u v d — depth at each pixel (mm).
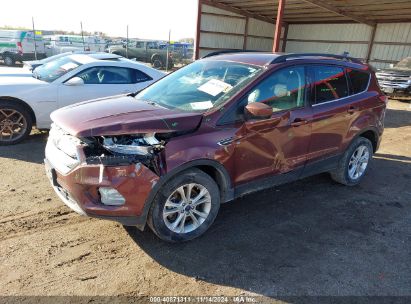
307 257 3432
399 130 9672
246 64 4125
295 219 4172
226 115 3574
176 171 3252
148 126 3213
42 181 4797
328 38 21719
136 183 3111
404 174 6020
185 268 3174
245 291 2930
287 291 2953
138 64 7469
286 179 4301
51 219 3852
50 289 2818
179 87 4230
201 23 18594
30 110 6316
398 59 19047
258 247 3551
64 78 6605
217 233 3770
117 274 3045
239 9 19578
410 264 3426
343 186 5254
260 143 3811
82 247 3391
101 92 6895
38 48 21969
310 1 16016
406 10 16172
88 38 26031
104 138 3146
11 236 3482
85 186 3082
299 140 4199
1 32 21062
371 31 19719
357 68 5027
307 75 4301
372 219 4293
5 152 5867
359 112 4891
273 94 3934
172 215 3475
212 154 3428
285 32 23766
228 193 3740
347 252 3555
